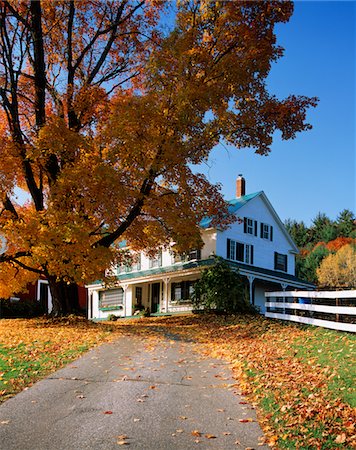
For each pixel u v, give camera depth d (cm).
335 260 5419
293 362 990
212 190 2016
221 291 2291
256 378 873
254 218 3344
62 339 1399
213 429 620
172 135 1762
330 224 7031
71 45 2119
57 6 2084
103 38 2236
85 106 1905
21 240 1688
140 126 1688
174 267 3181
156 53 1767
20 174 1955
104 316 3956
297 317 1611
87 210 1756
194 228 1834
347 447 552
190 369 990
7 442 568
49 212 1659
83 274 1680
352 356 967
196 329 1769
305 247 6800
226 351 1195
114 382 860
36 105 1955
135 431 607
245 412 691
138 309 3544
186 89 1695
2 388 800
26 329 1714
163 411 691
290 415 656
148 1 2156
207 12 1862
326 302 1669
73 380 872
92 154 1766
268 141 1955
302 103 1912
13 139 1847
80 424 631
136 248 2180
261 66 1819
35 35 1947
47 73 2220
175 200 1892
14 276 2138
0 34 1945
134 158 1711
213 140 1916
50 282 2080
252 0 1792
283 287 3225
